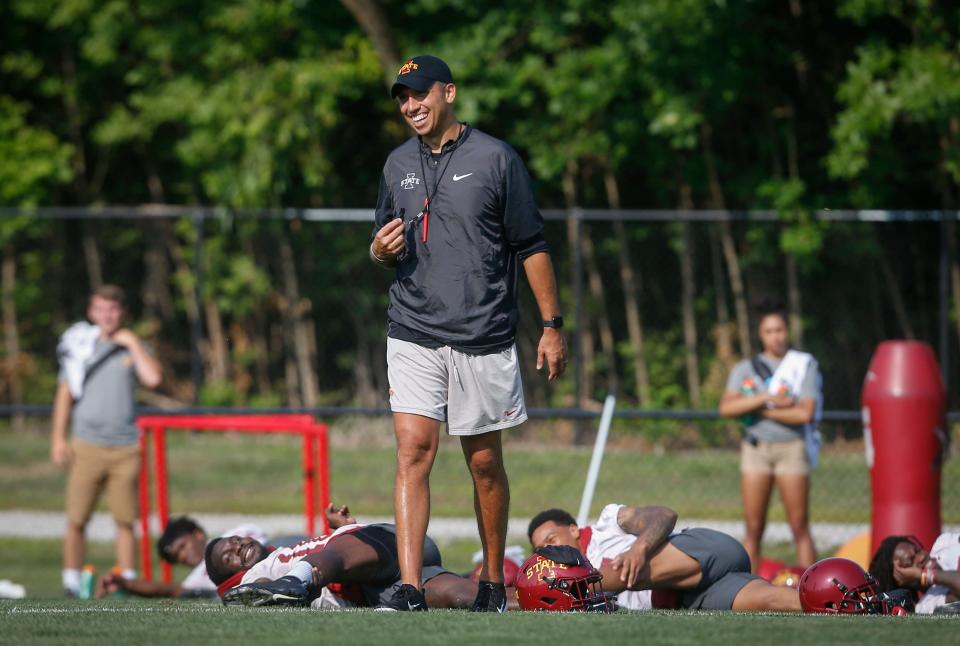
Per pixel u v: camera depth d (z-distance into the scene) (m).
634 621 14.70
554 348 17.70
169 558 28.81
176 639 12.98
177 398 59.81
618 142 56.47
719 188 58.06
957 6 51.62
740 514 41.09
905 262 51.03
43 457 54.56
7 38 72.69
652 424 47.75
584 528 22.83
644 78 52.56
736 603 20.50
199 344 45.81
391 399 17.69
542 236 17.72
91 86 73.06
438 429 17.64
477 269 17.38
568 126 56.78
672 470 45.06
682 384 50.75
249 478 48.44
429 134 17.56
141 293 62.28
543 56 58.41
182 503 45.81
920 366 27.33
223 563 22.14
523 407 17.78
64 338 33.09
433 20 61.34
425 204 17.44
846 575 18.86
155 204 72.94
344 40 62.16
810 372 30.42
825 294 51.22
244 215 45.44
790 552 37.50
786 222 50.94
